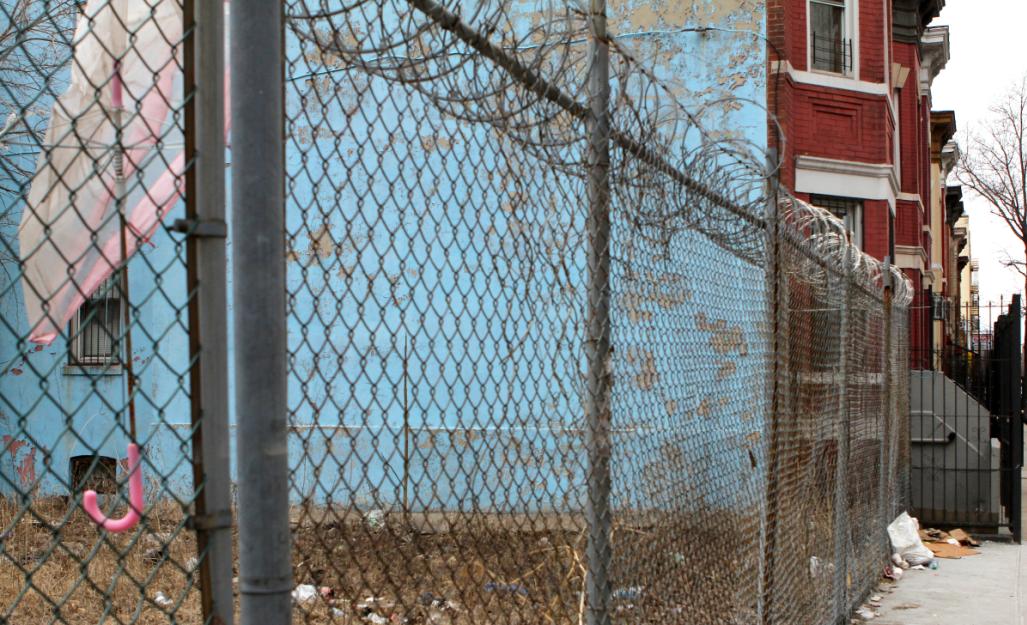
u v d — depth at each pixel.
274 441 1.89
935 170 34.47
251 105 1.90
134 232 1.83
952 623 7.86
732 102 12.36
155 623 6.16
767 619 5.01
